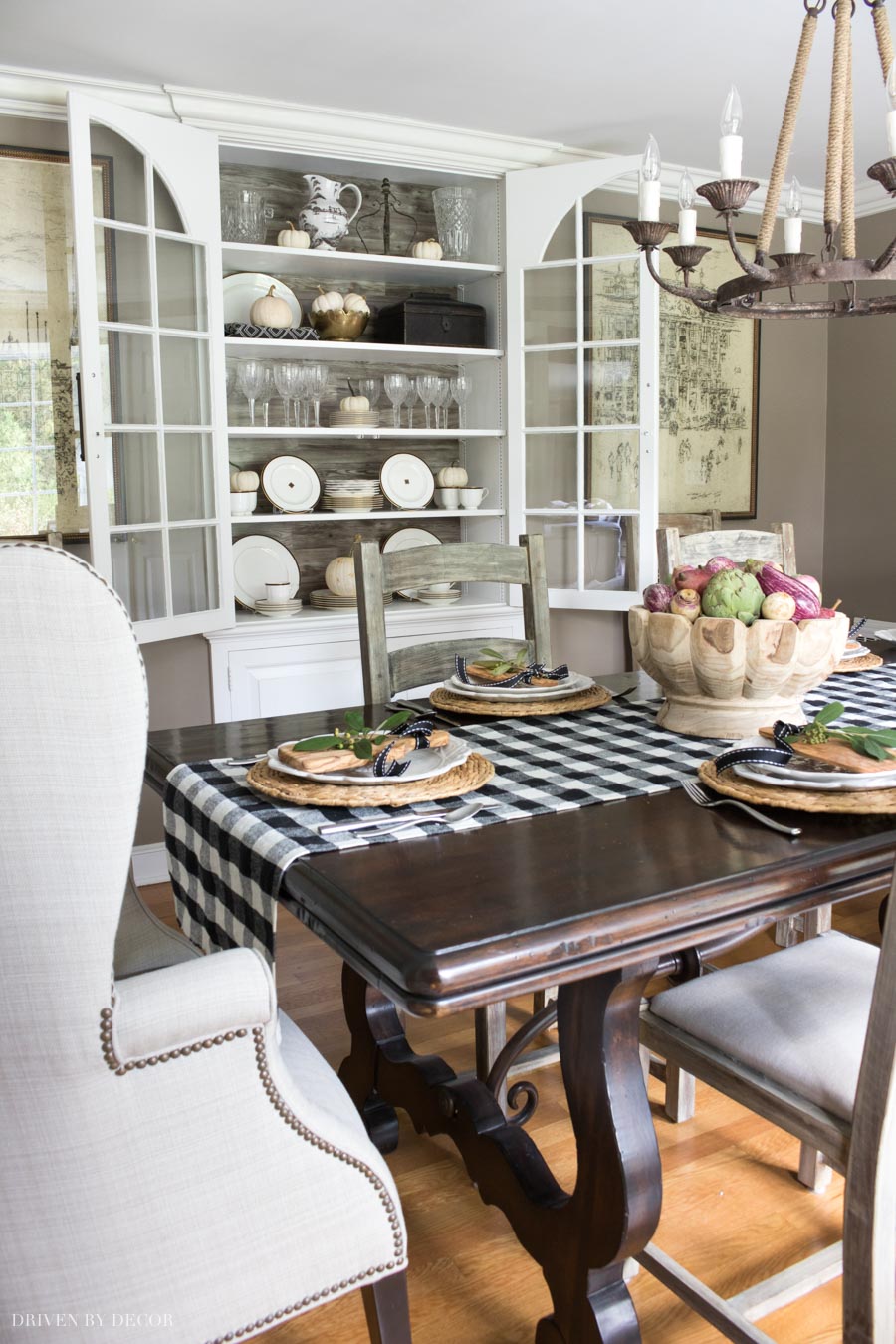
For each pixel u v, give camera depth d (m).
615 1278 1.30
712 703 1.71
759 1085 1.30
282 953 2.83
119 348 3.07
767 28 2.84
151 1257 0.98
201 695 3.45
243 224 3.48
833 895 1.23
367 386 3.84
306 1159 1.05
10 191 3.08
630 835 1.26
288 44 2.89
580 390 3.80
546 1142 1.92
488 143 3.73
